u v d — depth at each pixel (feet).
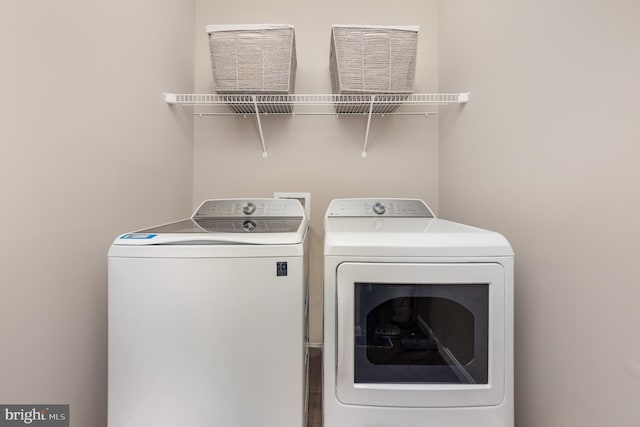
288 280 3.20
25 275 2.62
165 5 5.20
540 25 3.34
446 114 6.19
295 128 6.59
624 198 2.40
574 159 2.89
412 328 3.33
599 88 2.61
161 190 5.10
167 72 5.29
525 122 3.62
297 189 6.61
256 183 6.59
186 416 3.15
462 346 3.29
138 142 4.38
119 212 3.92
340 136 6.61
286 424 3.21
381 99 5.76
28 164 2.64
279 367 3.20
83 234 3.29
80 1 3.21
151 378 3.13
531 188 3.51
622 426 2.42
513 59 3.85
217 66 5.38
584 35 2.76
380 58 5.43
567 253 2.98
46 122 2.81
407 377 3.26
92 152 3.42
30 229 2.66
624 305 2.41
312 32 6.55
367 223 4.46
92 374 3.47
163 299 3.14
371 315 3.29
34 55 2.69
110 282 3.14
